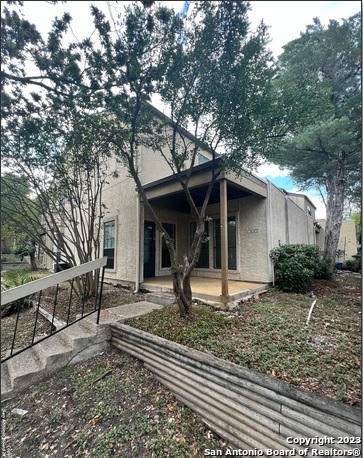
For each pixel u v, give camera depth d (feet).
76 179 16.76
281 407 5.76
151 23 9.08
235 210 23.35
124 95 10.45
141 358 9.89
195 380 7.61
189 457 6.04
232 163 11.07
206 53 9.84
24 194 14.34
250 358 8.18
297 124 10.94
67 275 10.41
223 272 14.57
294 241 28.96
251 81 9.93
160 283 20.56
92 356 11.03
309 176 28.94
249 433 6.14
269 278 20.59
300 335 10.44
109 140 12.21
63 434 6.91
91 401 8.04
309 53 22.29
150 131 12.40
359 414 4.84
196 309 13.38
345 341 9.94
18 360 10.19
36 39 8.42
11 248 41.24
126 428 6.90
